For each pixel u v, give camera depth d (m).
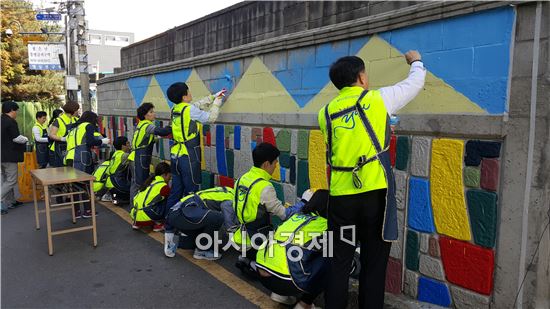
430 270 3.07
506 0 2.51
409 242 3.21
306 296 3.15
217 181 5.77
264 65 4.70
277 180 4.59
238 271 4.12
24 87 22.31
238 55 5.09
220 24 5.71
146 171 6.16
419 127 3.08
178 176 5.08
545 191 2.45
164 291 3.69
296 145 4.29
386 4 3.41
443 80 2.92
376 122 2.48
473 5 2.68
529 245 2.52
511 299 2.61
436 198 2.99
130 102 8.77
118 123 9.55
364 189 2.49
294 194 4.35
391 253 3.36
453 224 2.89
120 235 5.32
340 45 3.72
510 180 2.57
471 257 2.79
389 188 2.50
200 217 4.17
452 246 2.91
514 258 2.58
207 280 3.91
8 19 21.67
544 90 2.41
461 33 2.80
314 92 4.02
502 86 2.59
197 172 5.10
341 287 2.68
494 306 2.70
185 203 4.24
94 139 6.21
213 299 3.54
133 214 5.41
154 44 7.79
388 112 2.55
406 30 3.16
